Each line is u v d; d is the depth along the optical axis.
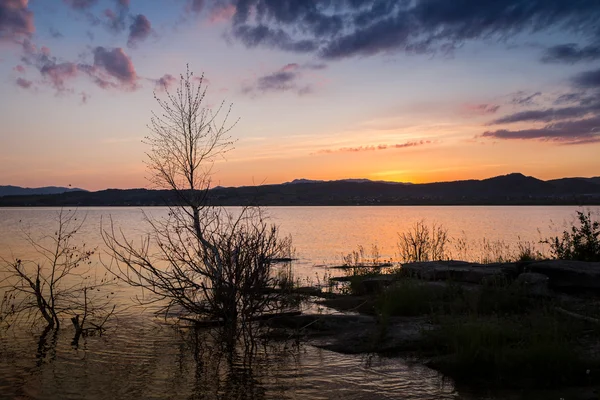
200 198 11.28
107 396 7.03
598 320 8.84
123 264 21.72
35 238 37.44
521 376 7.24
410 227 60.53
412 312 11.29
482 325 8.43
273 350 9.27
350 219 88.75
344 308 12.70
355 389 7.17
